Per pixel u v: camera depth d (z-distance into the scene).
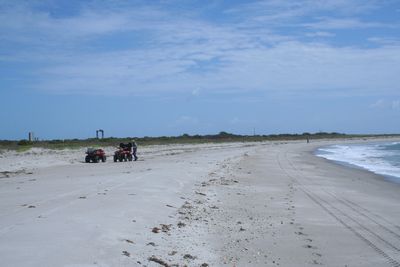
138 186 20.42
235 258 11.31
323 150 84.69
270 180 28.86
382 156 63.16
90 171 30.47
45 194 17.72
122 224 12.69
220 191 22.41
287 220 16.06
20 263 8.71
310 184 27.17
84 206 14.74
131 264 9.68
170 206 16.48
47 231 11.13
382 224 15.77
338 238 13.64
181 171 29.38
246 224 15.16
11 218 12.63
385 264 11.22
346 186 26.84
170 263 10.34
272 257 11.57
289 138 176.88
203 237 13.02
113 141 93.31
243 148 85.44
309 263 11.19
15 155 53.53
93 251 9.97
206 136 146.75
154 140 110.94
